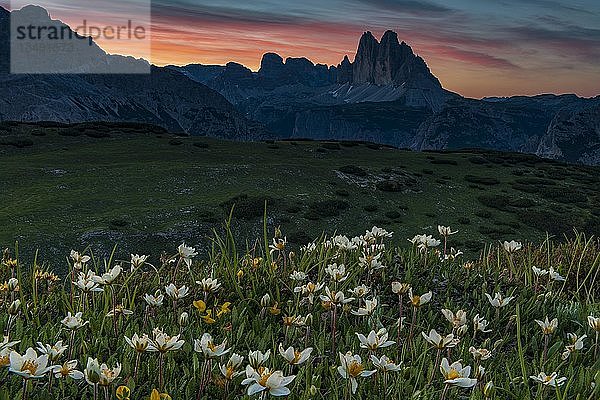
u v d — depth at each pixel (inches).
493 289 229.0
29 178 1988.2
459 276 237.8
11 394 111.3
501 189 2539.4
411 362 143.6
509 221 2069.4
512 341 180.1
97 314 166.4
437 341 129.6
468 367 116.9
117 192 1866.4
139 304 189.2
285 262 221.1
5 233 1382.9
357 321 179.3
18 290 179.9
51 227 1449.3
